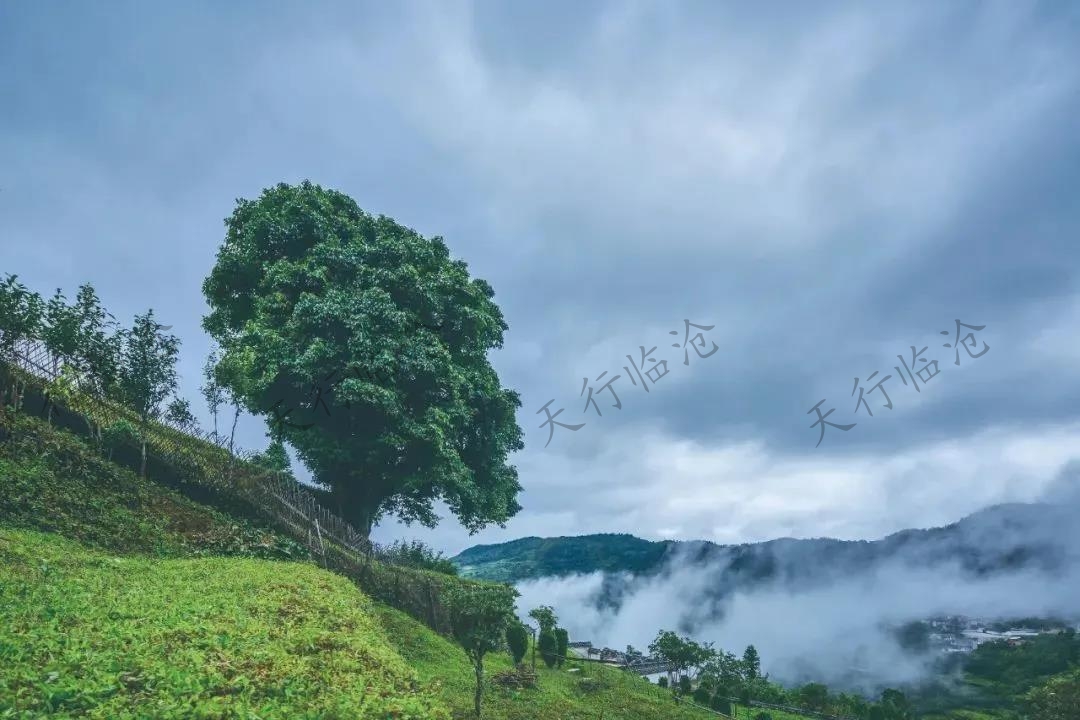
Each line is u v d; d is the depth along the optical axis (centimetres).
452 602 1680
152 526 2048
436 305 3142
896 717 5088
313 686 846
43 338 2223
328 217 3397
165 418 2545
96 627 963
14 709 655
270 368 2747
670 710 2291
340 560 2338
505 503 3772
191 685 764
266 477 2638
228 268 3338
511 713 1683
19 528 1711
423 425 2853
